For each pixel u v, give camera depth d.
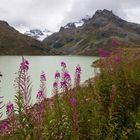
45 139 7.98
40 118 8.10
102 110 9.97
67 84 10.48
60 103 9.94
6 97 42.28
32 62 173.12
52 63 162.38
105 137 8.70
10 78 72.25
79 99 9.86
